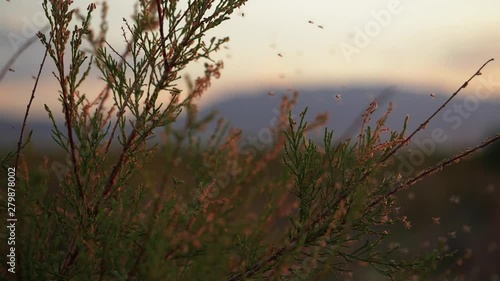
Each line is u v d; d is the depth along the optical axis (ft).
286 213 9.07
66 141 8.94
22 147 8.20
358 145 8.77
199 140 7.80
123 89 9.21
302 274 7.77
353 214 8.00
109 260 7.68
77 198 9.00
